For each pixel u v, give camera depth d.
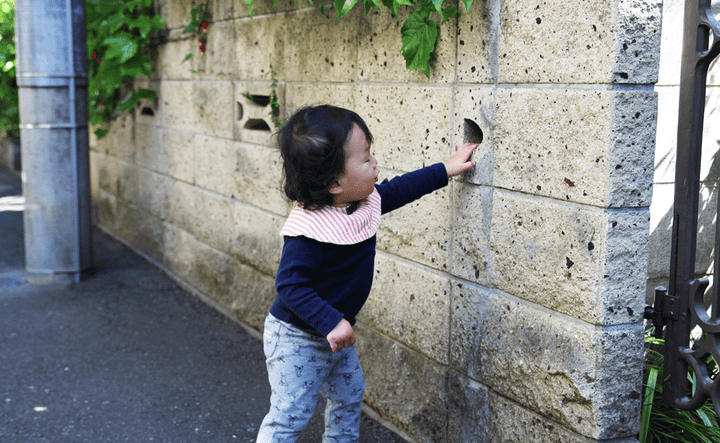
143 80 5.50
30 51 4.81
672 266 2.12
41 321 4.28
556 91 1.99
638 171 1.89
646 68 1.84
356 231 2.00
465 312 2.46
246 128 4.00
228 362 3.67
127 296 4.80
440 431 2.63
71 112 4.94
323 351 2.13
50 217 4.99
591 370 1.96
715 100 2.86
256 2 3.67
